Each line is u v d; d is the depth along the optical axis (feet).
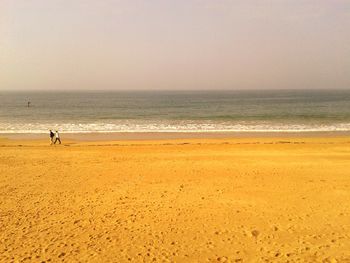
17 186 42.63
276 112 187.32
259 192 39.04
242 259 24.61
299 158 56.49
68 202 36.91
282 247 26.27
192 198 37.47
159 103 305.12
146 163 53.62
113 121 144.97
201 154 61.05
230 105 265.95
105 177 46.03
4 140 90.94
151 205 35.60
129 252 25.93
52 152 64.80
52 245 27.20
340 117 151.53
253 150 65.77
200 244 27.14
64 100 375.66
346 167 49.52
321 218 31.63
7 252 26.05
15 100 377.30
